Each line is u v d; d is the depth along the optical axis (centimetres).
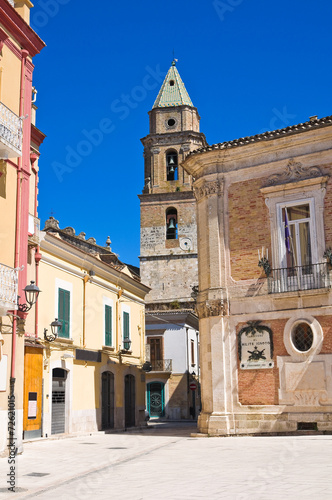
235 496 886
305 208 2092
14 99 1703
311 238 2041
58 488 1035
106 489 1004
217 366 2134
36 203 2241
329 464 1192
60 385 2273
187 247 4888
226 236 2212
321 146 2067
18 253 1655
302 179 2081
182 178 4997
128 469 1259
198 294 2284
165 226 4950
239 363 2105
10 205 1647
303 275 2028
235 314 2142
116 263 3619
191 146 5016
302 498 848
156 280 4878
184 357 4197
